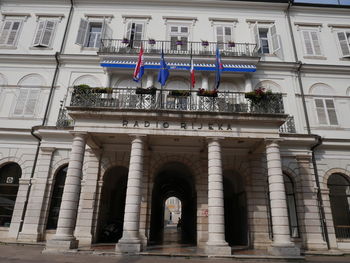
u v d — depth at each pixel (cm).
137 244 984
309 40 1739
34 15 1750
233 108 1192
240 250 1148
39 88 1573
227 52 1591
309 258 1076
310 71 1653
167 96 1216
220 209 1034
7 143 1458
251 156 1378
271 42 1709
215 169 1087
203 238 1246
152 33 1692
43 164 1388
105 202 1434
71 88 1569
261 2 1769
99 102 1177
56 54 1598
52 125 1491
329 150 1479
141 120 1148
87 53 1652
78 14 1755
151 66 1504
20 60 1625
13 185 1423
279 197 1065
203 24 1725
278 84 1609
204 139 1173
